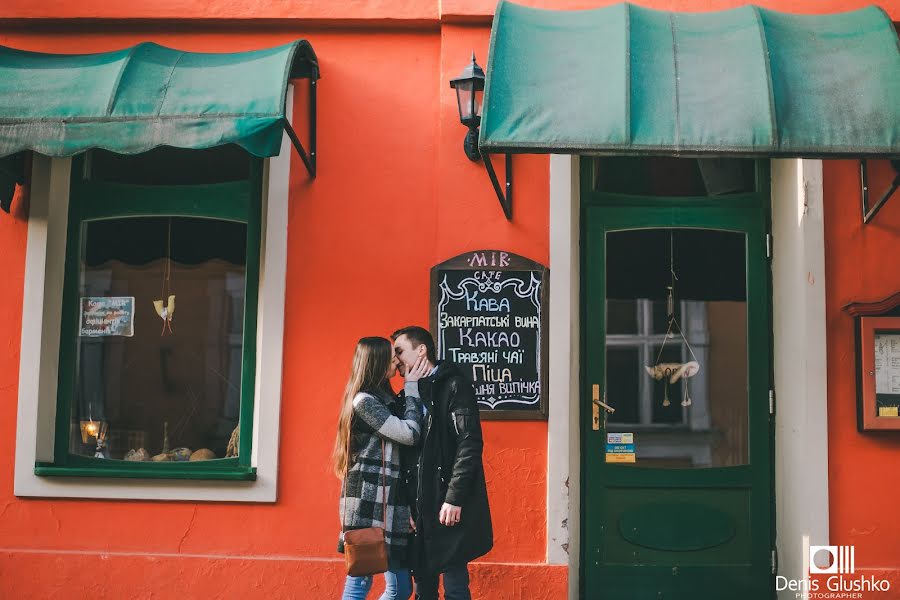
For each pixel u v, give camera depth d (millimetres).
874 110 4121
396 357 4223
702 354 5289
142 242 5312
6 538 5000
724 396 5262
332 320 5055
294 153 5152
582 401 5258
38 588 4930
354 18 5207
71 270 5281
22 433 5031
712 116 4109
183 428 5207
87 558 4930
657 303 5316
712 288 5316
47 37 5332
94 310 5289
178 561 4918
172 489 4969
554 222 4992
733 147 4051
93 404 5238
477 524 3924
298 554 4941
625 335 5297
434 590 4023
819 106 4145
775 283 5254
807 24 4562
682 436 5242
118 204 5309
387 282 5070
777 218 5250
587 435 5230
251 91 4391
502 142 4074
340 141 5172
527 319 4953
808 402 4855
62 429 5199
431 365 4191
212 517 4969
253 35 5305
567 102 4164
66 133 4387
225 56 4816
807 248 4906
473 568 4840
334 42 5262
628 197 5348
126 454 5211
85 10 5254
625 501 5211
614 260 5340
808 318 4879
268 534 4953
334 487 4965
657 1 5164
